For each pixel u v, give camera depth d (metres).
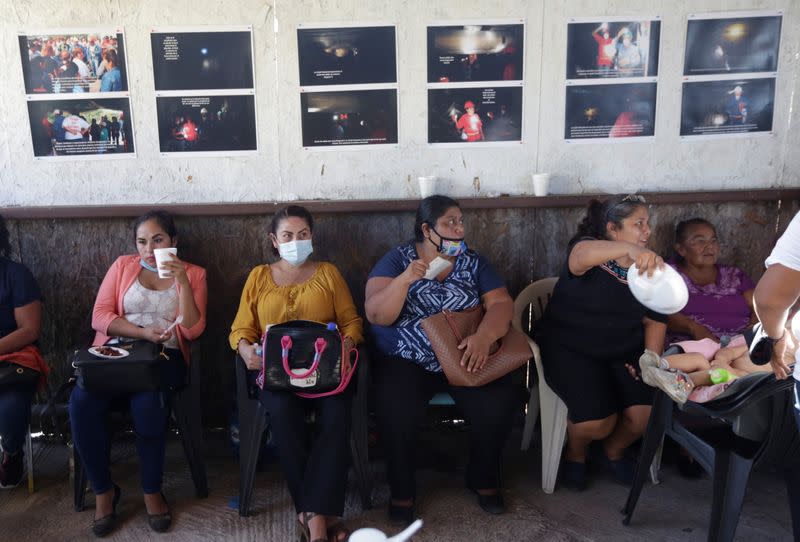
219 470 2.89
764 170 3.08
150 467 2.44
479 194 3.07
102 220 3.00
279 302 2.66
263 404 2.41
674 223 3.11
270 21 2.88
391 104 2.97
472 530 2.43
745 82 3.00
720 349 2.42
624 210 2.55
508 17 2.91
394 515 2.47
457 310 2.65
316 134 2.99
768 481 2.74
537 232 3.10
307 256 2.66
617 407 2.59
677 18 2.94
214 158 2.99
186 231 3.02
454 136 3.01
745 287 2.97
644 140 3.04
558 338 2.69
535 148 3.04
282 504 2.62
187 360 2.69
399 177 3.04
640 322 2.64
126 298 2.73
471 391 2.51
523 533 2.41
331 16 2.89
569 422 2.68
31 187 2.99
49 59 2.88
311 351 2.32
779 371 1.78
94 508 2.59
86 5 2.83
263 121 2.97
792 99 3.03
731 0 2.93
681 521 2.47
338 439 2.31
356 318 2.75
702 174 3.08
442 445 3.08
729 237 3.13
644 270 2.14
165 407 2.46
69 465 2.89
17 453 2.68
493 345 2.60
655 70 2.98
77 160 2.97
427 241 2.65
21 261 3.02
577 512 2.54
